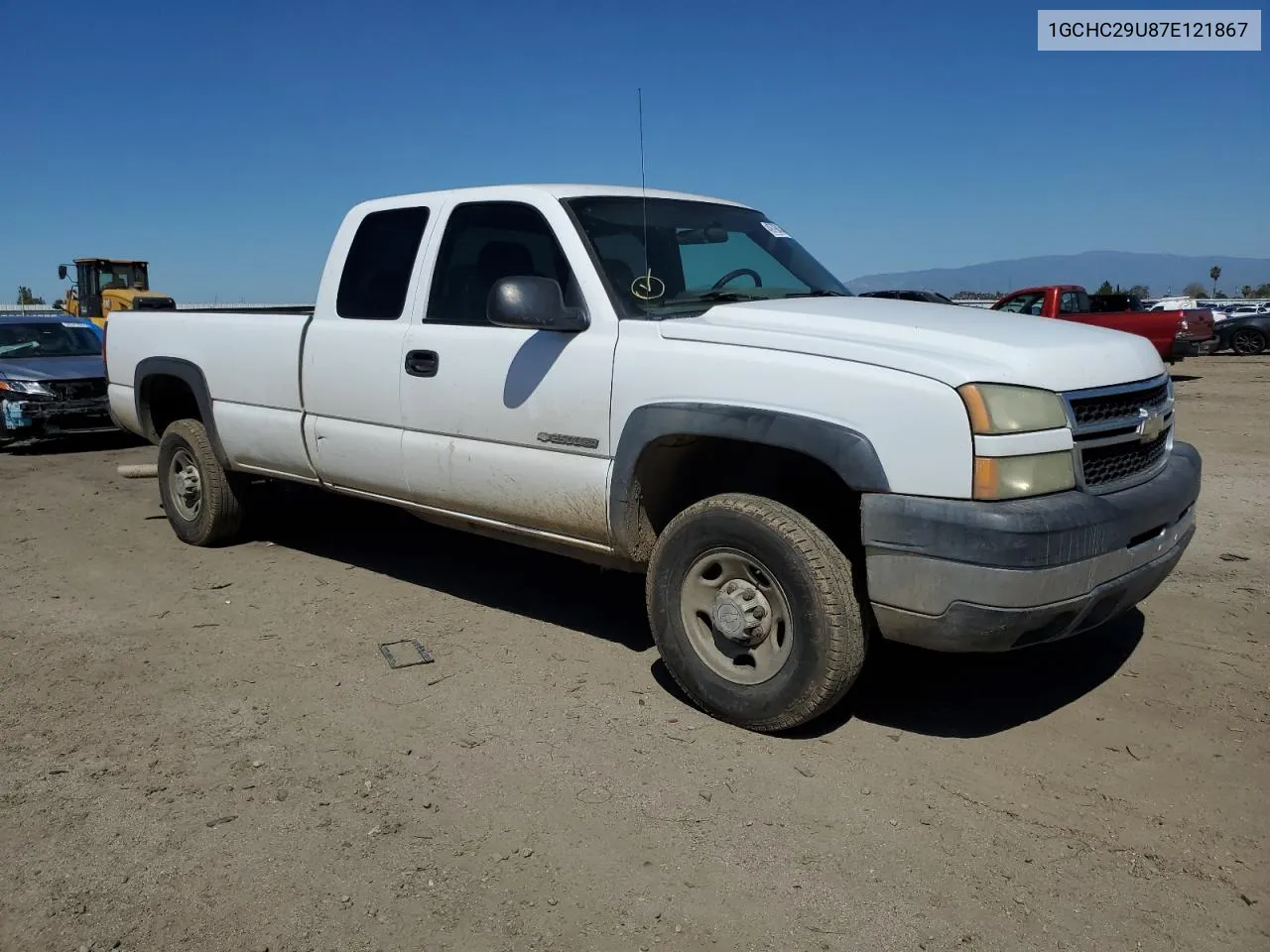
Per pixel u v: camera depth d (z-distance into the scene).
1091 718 3.91
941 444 3.23
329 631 4.96
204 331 6.12
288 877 2.90
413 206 5.00
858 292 5.22
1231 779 3.42
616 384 3.97
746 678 3.75
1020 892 2.81
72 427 11.41
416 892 2.83
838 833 3.11
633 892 2.82
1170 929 2.65
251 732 3.84
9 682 4.33
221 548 6.61
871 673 4.37
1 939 2.63
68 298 24.72
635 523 4.06
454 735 3.80
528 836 3.10
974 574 3.18
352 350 5.08
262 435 5.75
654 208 4.65
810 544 3.49
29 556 6.48
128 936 2.65
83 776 3.50
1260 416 12.95
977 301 23.83
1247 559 6.08
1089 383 3.47
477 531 4.90
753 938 2.62
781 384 3.54
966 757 3.60
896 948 2.58
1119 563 3.41
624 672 4.40
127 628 5.03
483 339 4.47
